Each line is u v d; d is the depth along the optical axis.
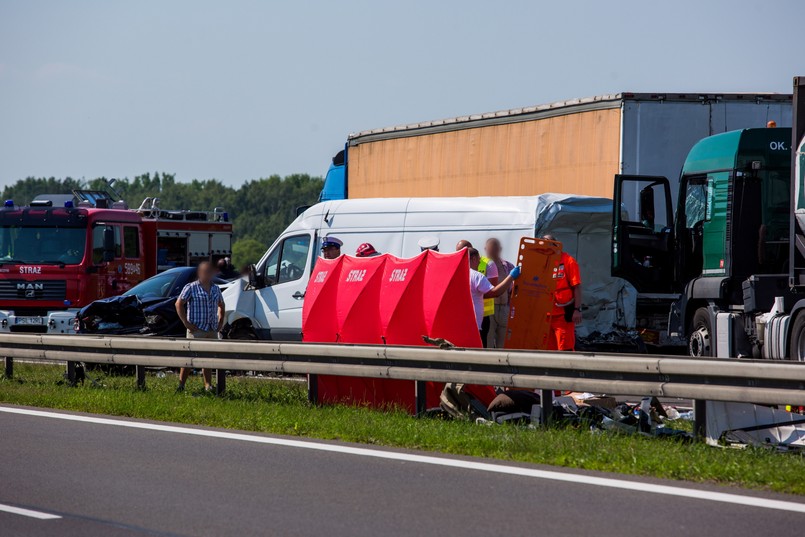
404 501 22.67
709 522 20.66
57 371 53.31
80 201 83.88
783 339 43.00
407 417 34.88
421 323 37.66
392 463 27.12
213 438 31.50
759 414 29.86
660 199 55.16
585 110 57.34
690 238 49.72
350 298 39.91
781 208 47.12
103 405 38.56
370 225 52.12
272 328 54.69
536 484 24.36
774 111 56.12
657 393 29.12
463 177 65.88
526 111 61.19
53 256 71.19
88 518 21.41
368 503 22.50
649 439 29.62
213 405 37.91
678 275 50.12
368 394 38.44
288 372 38.44
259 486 24.31
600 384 30.28
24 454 28.72
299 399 39.94
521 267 40.56
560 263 42.47
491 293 38.25
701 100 55.50
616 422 31.28
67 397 40.56
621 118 54.97
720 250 47.66
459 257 36.91
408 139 70.62
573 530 20.11
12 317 70.38
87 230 71.81
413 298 37.88
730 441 28.91
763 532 19.89
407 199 51.50
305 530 20.27
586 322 50.47
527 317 40.69
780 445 28.50
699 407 29.22
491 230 48.53
